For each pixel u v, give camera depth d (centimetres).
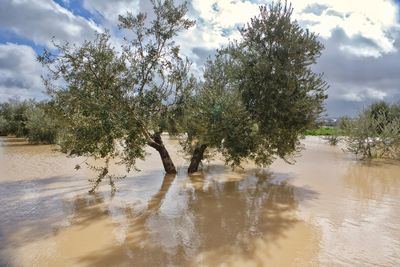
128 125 1199
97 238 778
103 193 1205
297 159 2106
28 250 715
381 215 934
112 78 1210
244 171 1662
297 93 1288
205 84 1529
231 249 711
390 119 2338
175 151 2511
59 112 1214
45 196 1162
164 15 1348
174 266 638
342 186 1317
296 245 730
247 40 1369
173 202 1084
